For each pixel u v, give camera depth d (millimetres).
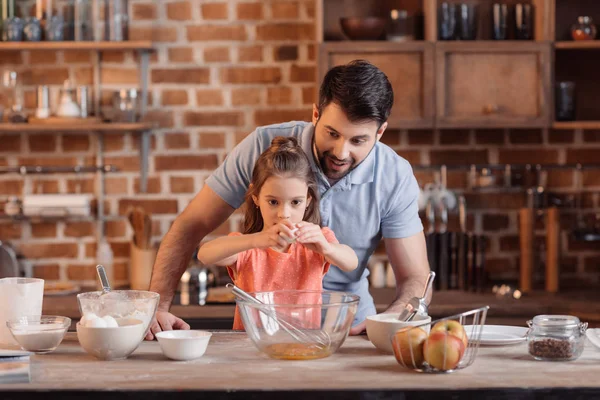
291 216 1869
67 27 3244
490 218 3484
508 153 3449
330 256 1798
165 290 2064
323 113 1832
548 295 3152
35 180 3439
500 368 1396
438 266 3244
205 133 3422
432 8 3141
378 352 1537
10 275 3357
